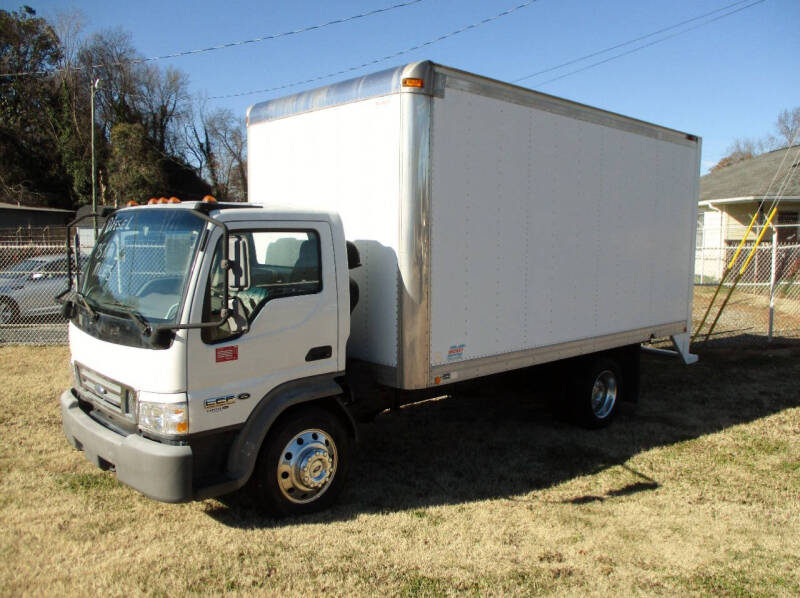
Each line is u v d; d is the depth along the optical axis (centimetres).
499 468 538
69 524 413
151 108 5309
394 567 370
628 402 729
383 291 456
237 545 390
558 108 550
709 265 2283
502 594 345
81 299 434
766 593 353
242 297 387
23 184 4397
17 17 4938
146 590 340
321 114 501
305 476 426
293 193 535
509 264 517
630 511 455
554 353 571
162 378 362
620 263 641
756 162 2575
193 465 370
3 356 936
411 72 433
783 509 462
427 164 443
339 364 439
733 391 816
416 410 719
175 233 391
